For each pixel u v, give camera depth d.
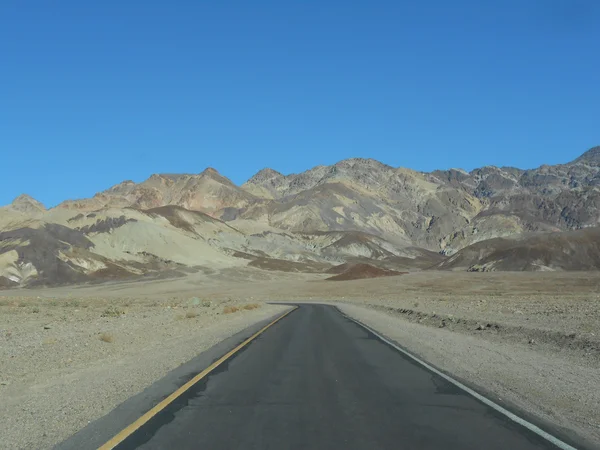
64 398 11.08
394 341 22.38
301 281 163.00
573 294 70.50
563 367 14.84
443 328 28.91
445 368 15.00
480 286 105.88
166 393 11.62
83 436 8.37
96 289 131.50
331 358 17.22
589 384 12.38
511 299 61.28
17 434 8.52
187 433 8.55
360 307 58.06
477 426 8.91
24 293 120.44
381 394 11.53
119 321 34.09
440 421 9.24
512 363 15.66
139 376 13.68
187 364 15.87
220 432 8.61
